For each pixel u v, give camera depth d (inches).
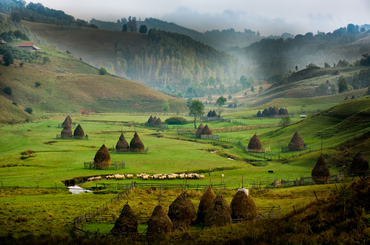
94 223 1595.7
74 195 2142.0
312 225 1295.5
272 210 1672.0
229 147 4399.6
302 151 3695.9
